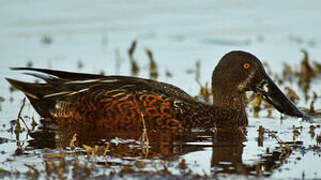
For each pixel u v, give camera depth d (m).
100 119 13.27
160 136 12.45
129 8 24.73
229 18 24.39
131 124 13.12
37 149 11.30
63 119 13.57
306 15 24.50
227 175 9.91
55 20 22.88
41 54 19.83
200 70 18.52
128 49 20.42
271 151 11.29
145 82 13.61
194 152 11.22
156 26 23.31
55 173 9.94
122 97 13.20
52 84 13.77
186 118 13.24
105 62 19.20
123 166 10.29
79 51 20.42
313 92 15.99
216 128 13.32
